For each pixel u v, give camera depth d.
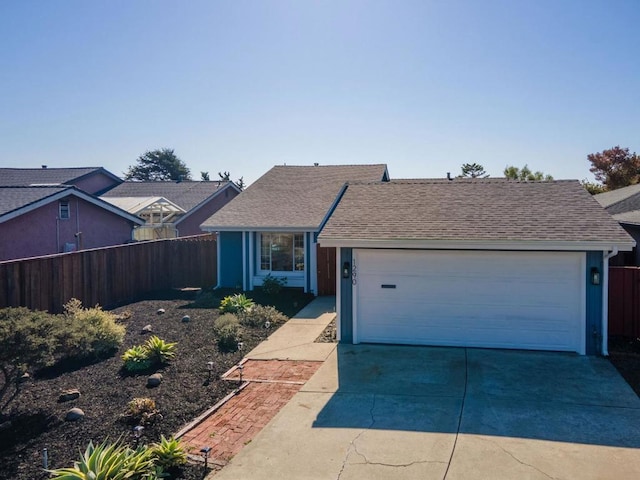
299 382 8.43
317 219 17.28
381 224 10.77
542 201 11.30
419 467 5.56
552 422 6.63
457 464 5.60
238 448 6.17
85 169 34.69
